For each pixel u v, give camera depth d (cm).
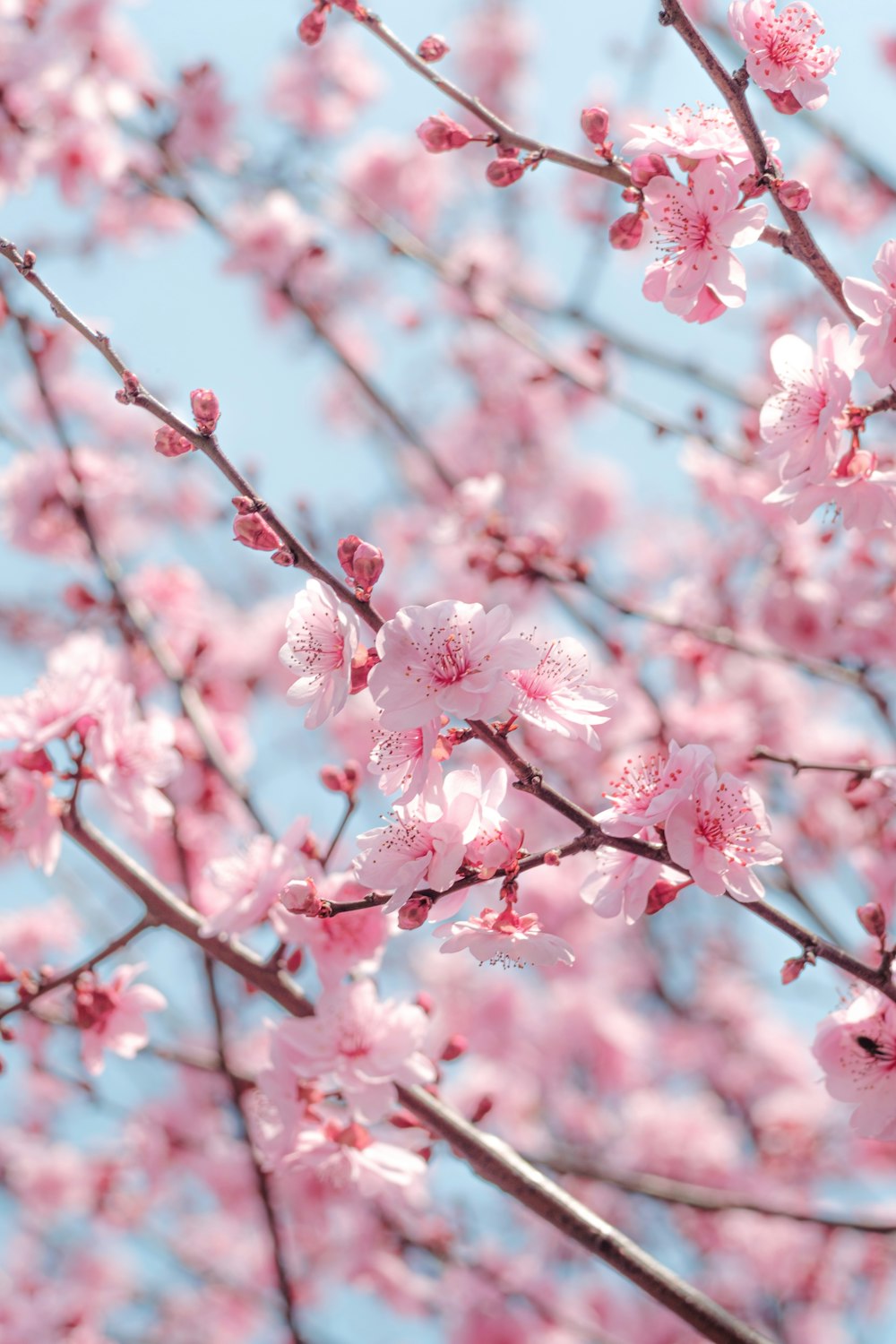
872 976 241
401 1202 543
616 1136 744
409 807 229
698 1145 706
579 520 829
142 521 816
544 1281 640
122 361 232
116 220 734
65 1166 693
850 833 590
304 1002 310
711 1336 266
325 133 838
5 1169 703
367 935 304
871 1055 257
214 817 541
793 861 628
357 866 228
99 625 516
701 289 264
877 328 249
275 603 701
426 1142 309
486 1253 642
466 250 806
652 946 798
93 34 651
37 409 774
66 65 610
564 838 597
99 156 614
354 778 306
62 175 612
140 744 320
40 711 307
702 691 537
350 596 224
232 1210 633
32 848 303
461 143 291
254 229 683
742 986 809
